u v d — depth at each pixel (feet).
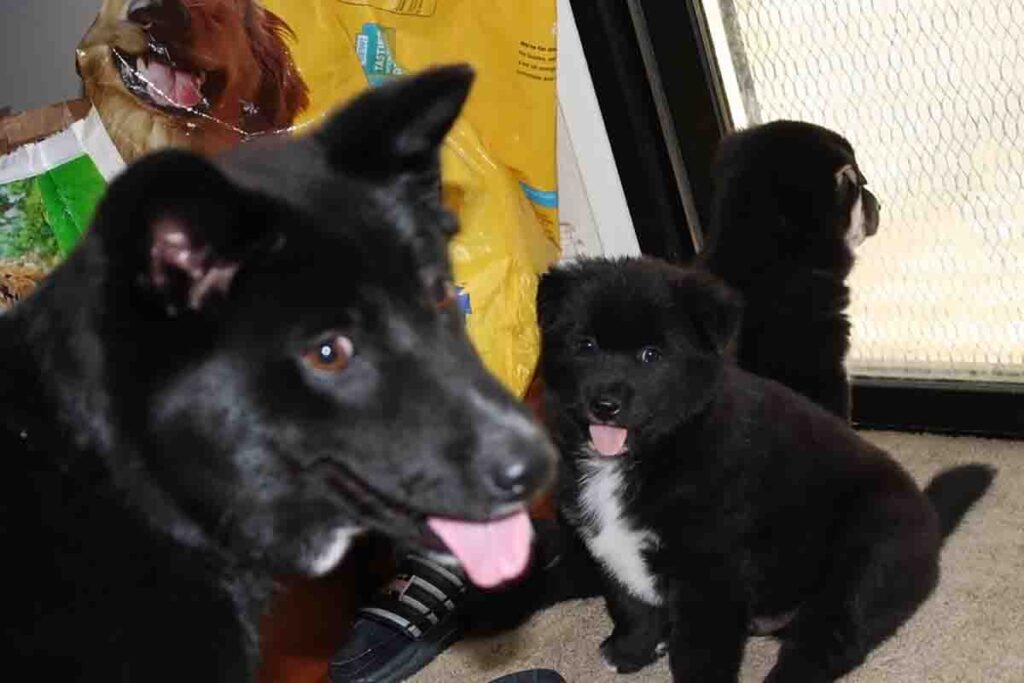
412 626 3.01
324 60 2.96
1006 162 3.49
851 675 2.69
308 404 1.77
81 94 3.54
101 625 1.74
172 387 1.71
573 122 3.62
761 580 2.80
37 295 1.79
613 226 3.77
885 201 3.68
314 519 1.90
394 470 1.80
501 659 3.00
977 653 2.66
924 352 3.69
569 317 2.79
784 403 2.85
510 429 1.79
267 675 3.01
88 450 1.74
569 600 3.16
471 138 3.14
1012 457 3.34
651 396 2.68
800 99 3.69
